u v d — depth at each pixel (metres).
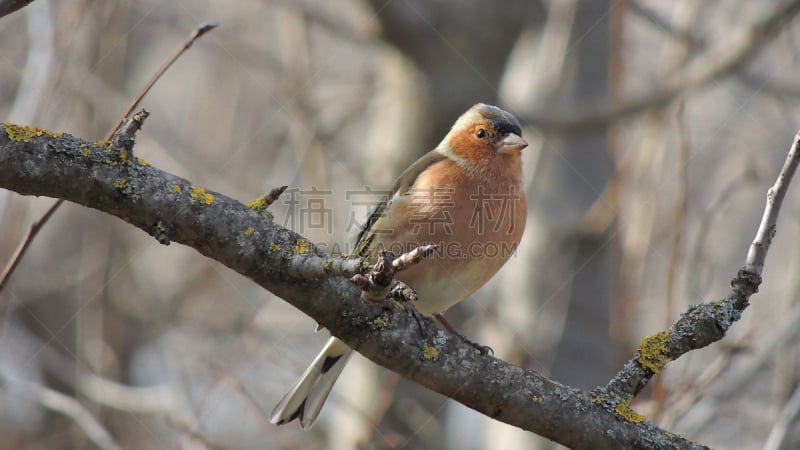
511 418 5.81
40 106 8.37
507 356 11.14
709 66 10.80
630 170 9.72
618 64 9.70
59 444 12.80
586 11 11.77
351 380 12.13
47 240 14.45
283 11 13.19
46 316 13.74
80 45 12.62
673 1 13.20
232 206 5.43
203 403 10.69
